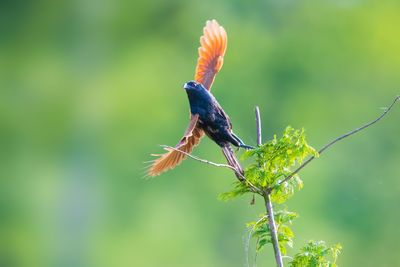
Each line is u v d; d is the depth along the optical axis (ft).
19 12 82.38
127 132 86.07
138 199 84.53
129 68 86.58
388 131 89.56
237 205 80.84
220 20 95.66
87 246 81.87
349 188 83.82
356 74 99.66
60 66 83.56
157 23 90.74
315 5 99.96
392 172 86.63
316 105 96.63
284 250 24.32
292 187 23.57
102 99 84.38
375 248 79.92
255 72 96.58
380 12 100.83
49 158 82.69
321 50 99.60
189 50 92.38
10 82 82.89
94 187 83.35
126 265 82.38
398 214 82.07
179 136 89.35
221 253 81.51
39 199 81.10
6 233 79.46
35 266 79.87
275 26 99.35
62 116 83.35
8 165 81.71
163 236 82.84
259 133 23.71
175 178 84.53
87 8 83.76
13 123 82.33
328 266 23.88
